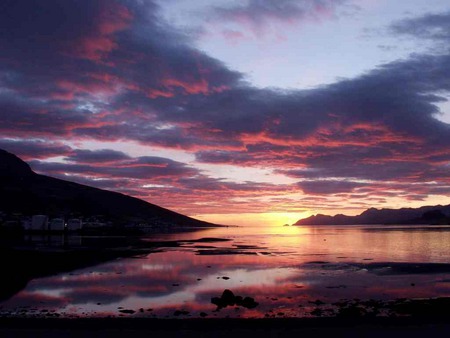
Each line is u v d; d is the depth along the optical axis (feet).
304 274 126.31
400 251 216.54
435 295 92.38
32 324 61.93
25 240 314.96
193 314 73.72
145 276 122.62
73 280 114.52
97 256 188.03
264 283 109.29
